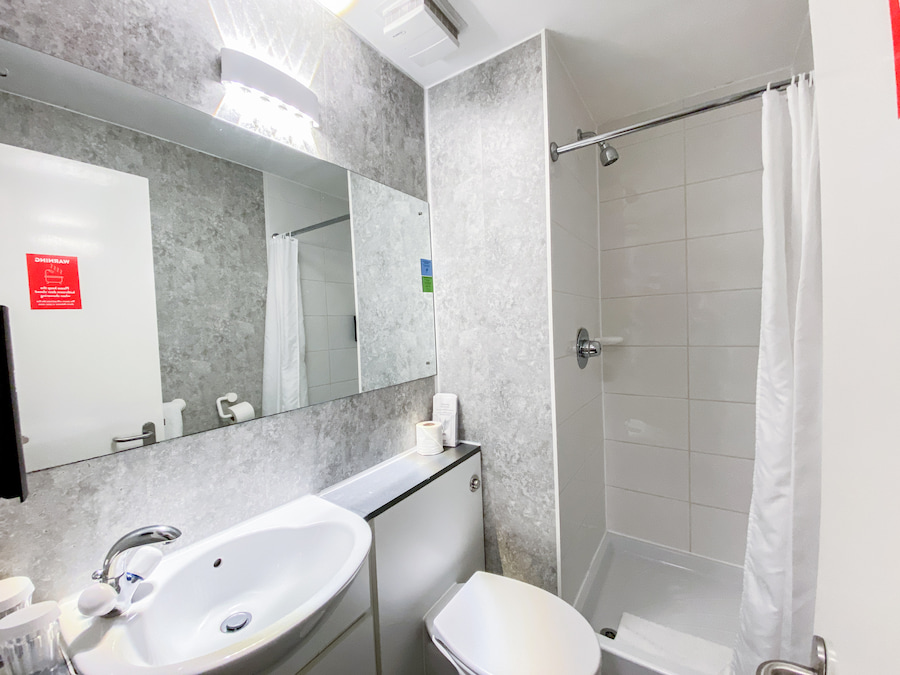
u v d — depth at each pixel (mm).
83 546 689
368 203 1307
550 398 1307
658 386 1777
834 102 340
